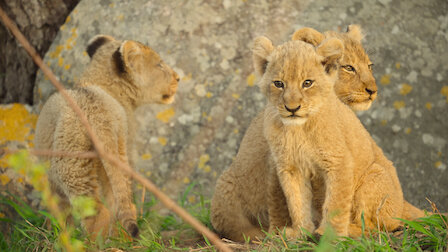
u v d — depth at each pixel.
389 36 12.78
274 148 8.53
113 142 8.40
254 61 8.88
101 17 12.80
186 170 12.03
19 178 11.57
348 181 8.30
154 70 10.52
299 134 8.26
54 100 8.91
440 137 12.57
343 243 7.22
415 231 7.68
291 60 8.18
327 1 12.98
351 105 10.17
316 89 8.14
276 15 12.75
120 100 10.13
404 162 12.29
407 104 12.52
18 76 13.13
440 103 12.70
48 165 8.56
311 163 8.45
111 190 8.70
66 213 8.77
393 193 8.88
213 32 12.62
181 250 8.03
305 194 8.73
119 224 8.29
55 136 8.42
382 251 6.85
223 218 9.84
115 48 10.20
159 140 12.13
